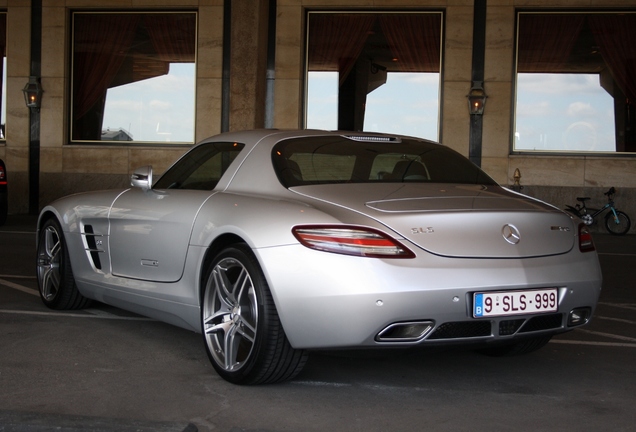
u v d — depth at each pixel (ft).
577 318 12.00
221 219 12.44
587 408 11.12
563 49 46.68
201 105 48.65
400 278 10.48
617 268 28.55
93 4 49.75
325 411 10.77
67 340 14.84
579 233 12.25
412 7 47.29
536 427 10.24
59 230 17.37
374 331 10.50
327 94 48.78
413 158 13.87
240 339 12.17
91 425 9.32
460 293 10.71
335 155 13.32
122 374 12.53
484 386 12.21
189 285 13.26
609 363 13.93
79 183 49.62
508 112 46.16
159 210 14.26
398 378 12.60
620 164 45.57
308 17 48.67
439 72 47.80
